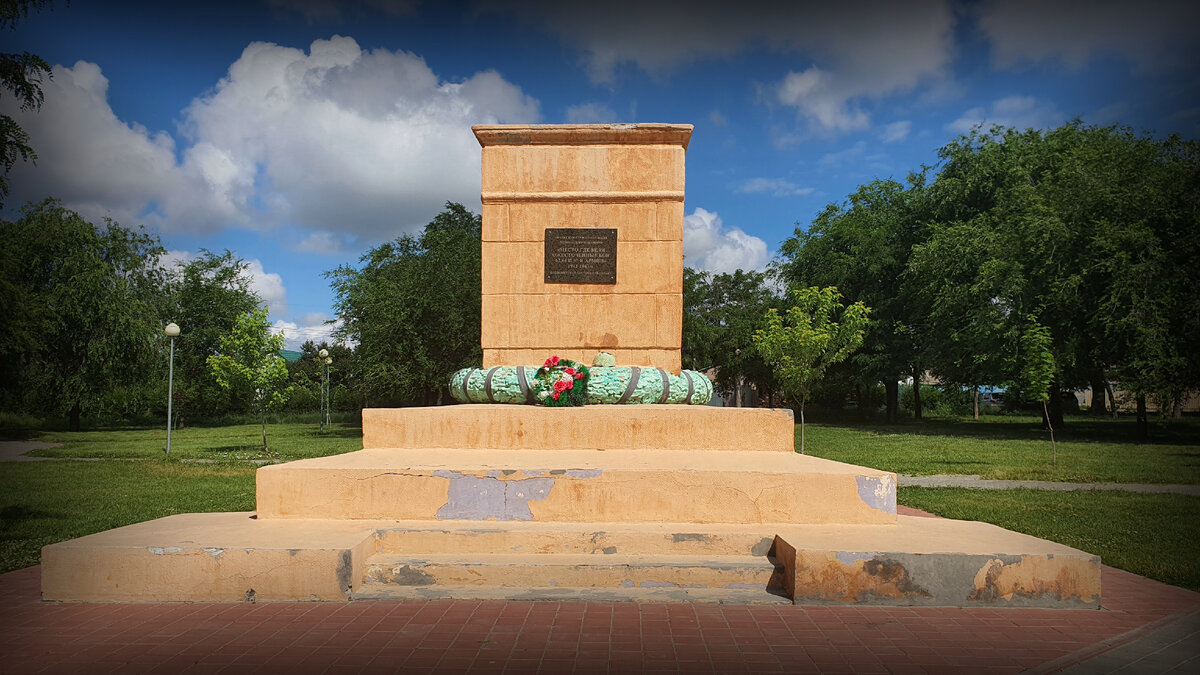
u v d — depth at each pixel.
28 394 29.31
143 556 5.54
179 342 39.12
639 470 6.40
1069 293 24.59
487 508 6.38
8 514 10.05
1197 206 22.66
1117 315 24.08
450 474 6.40
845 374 39.62
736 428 7.61
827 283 38.31
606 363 8.59
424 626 4.96
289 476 6.48
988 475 14.62
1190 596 5.91
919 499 11.28
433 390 30.06
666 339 8.79
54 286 29.94
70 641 4.70
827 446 22.22
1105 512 10.05
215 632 4.86
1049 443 23.42
